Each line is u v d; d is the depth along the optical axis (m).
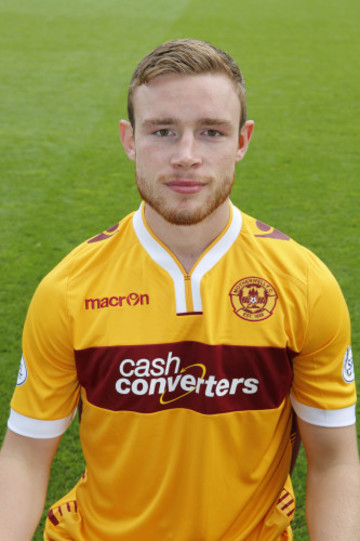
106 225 5.01
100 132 7.26
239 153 1.28
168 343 1.20
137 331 1.21
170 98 1.11
